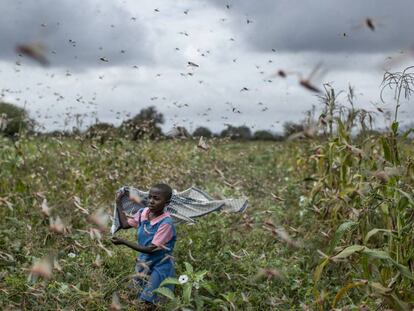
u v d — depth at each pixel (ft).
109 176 26.17
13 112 32.14
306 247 18.95
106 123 35.78
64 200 20.59
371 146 19.11
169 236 15.29
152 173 29.60
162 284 14.47
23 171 25.13
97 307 13.71
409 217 15.23
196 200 17.40
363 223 17.38
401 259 14.26
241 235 21.17
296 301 16.40
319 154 24.88
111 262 17.49
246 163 43.06
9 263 16.74
